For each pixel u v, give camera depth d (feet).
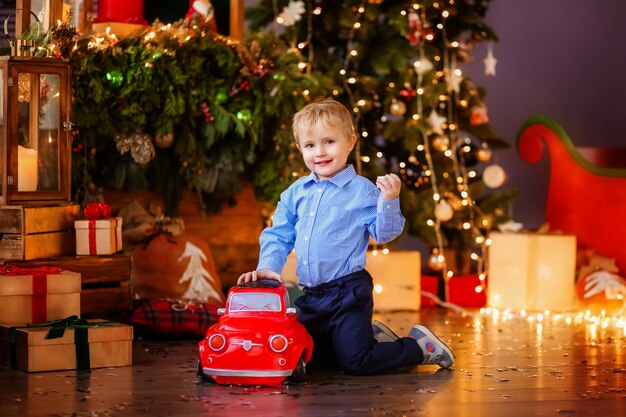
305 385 10.91
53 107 13.94
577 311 17.52
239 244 17.22
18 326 11.76
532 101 24.31
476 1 20.71
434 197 18.52
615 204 18.62
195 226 16.87
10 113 13.50
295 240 12.12
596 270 18.38
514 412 9.74
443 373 11.71
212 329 10.96
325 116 11.69
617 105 24.50
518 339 14.49
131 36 15.57
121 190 16.15
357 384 11.00
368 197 11.78
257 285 11.24
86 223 14.06
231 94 16.33
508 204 19.83
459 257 19.62
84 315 14.28
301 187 12.08
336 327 11.55
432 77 18.88
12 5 15.43
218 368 10.79
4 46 14.70
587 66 24.49
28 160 13.71
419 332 11.86
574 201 19.21
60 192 14.15
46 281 12.28
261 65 16.51
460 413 9.68
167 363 12.19
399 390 10.71
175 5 17.47
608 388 10.91
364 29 18.97
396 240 18.56
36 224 13.69
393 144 19.80
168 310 13.99
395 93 18.90
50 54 14.28
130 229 15.78
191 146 16.07
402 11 18.51
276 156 16.96
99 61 15.06
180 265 15.67
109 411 9.60
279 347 10.75
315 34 19.54
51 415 9.43
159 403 9.96
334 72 18.66
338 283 11.65
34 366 11.39
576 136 24.44
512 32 24.23
